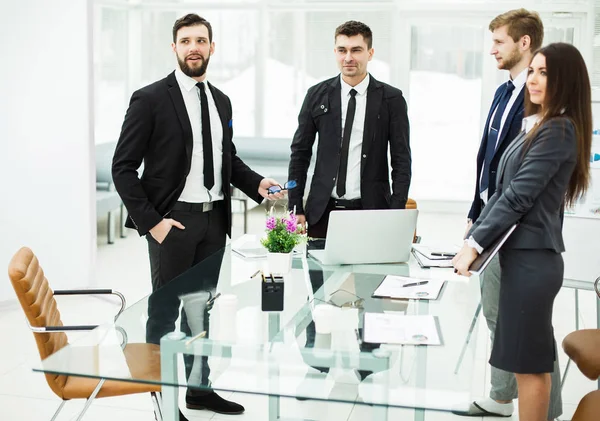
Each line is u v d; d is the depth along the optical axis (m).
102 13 9.62
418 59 9.91
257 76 10.41
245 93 10.49
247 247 3.94
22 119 5.57
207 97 3.93
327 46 10.20
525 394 2.98
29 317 2.93
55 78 5.64
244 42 10.37
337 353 2.50
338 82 4.31
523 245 2.86
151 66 10.52
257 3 10.20
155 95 3.81
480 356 4.41
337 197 4.32
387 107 4.29
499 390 3.72
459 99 9.91
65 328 2.90
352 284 3.24
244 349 2.55
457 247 3.93
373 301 3.01
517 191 2.80
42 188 5.71
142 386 3.01
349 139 4.28
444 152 10.04
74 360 2.59
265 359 2.49
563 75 2.78
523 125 2.99
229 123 4.02
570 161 2.81
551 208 2.86
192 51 3.78
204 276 3.37
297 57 10.30
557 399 3.40
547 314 2.90
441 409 2.24
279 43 10.30
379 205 4.31
